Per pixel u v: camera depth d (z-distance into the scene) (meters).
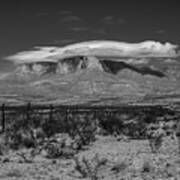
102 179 11.34
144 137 24.59
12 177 11.67
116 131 27.52
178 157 15.51
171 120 41.31
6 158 15.20
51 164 14.19
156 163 13.94
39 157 16.06
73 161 14.76
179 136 24.41
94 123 31.84
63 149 17.31
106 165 13.50
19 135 21.44
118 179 11.31
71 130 26.45
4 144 19.09
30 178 11.52
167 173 11.96
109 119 31.42
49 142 20.30
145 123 35.69
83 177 11.70
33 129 26.94
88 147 19.69
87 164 12.88
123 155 16.44
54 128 27.38
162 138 23.39
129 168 12.90
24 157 15.36
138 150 18.23
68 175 12.02
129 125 29.27
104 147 19.69
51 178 11.48
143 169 12.64
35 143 19.70
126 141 22.72
